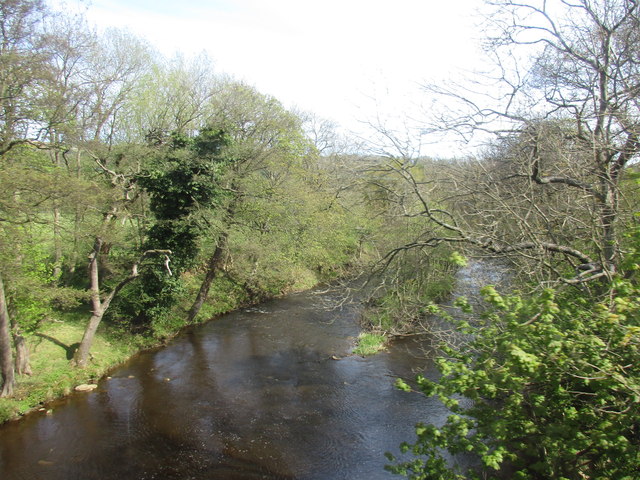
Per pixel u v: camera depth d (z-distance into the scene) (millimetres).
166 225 18234
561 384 5910
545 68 9344
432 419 11953
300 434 11344
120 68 17328
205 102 20969
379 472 9742
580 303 6211
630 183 8562
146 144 18000
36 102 12609
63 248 16719
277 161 22266
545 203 8477
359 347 17438
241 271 23781
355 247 23172
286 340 19016
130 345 17344
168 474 9672
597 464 5945
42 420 11906
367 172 9859
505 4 9078
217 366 16125
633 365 5027
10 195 10953
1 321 12086
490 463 5277
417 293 11172
